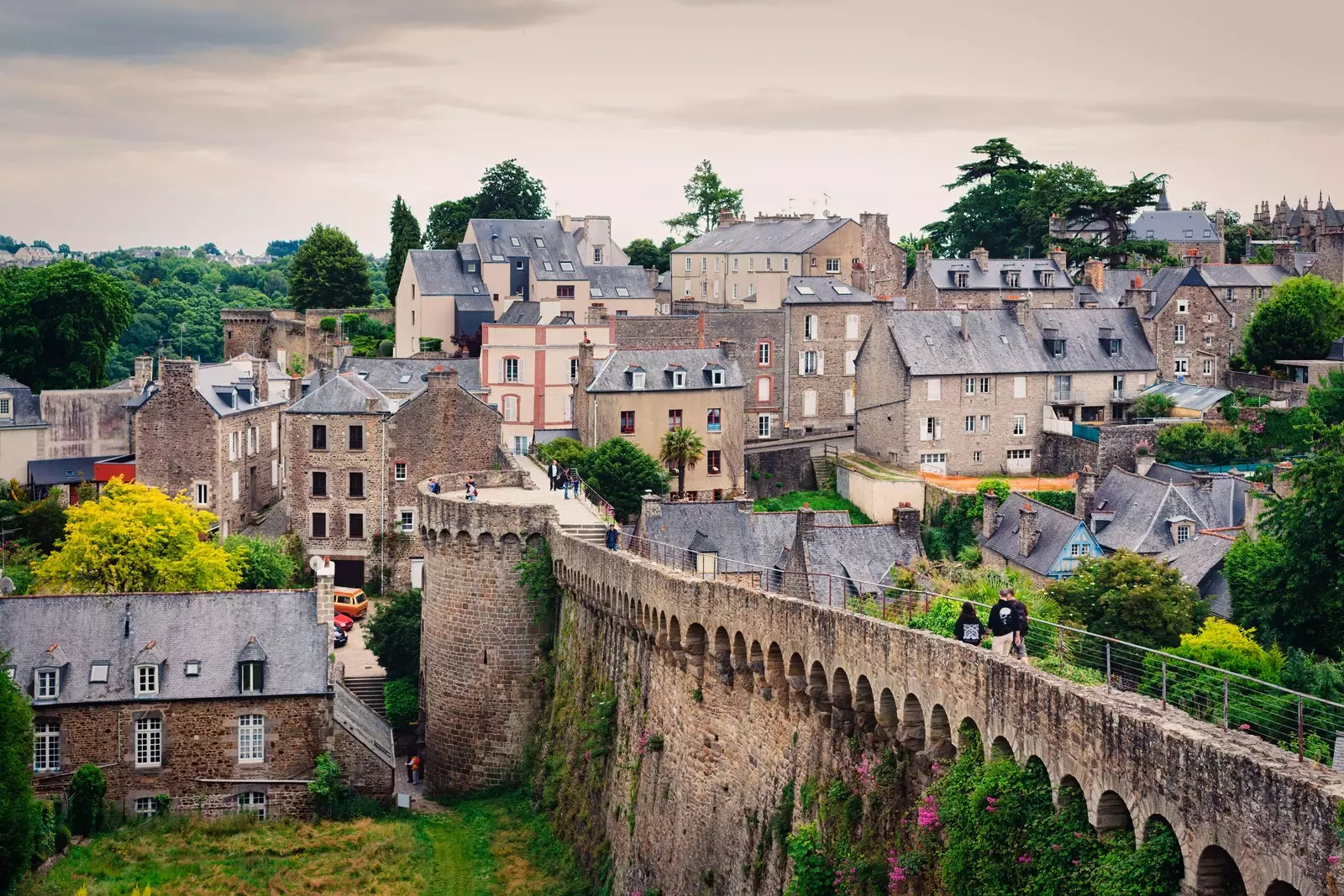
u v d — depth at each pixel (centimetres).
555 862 6362
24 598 7081
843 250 16275
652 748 5612
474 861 6481
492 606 7306
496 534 7269
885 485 11538
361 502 10425
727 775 4931
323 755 6950
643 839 5631
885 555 8631
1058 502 10862
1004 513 10362
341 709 7369
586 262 17638
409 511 10438
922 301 15675
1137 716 2817
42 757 6800
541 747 7069
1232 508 9731
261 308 18912
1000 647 3638
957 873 3253
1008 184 18788
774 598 4484
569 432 12031
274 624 7138
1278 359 13575
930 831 3494
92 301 13575
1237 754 2567
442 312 15575
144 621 7081
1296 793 2433
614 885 5844
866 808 3875
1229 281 15762
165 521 8856
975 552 10325
